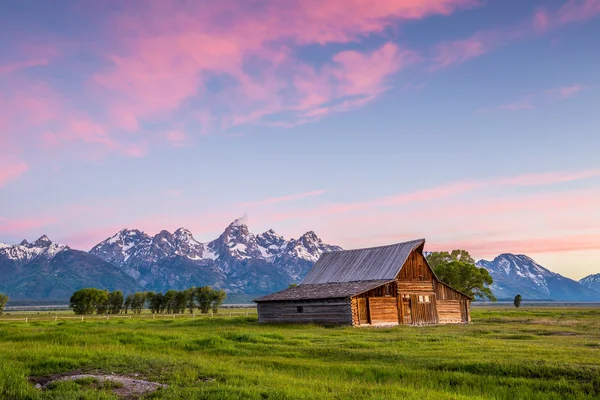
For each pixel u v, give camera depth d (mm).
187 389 16594
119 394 16406
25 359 22203
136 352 27281
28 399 15352
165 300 152125
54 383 17422
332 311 57438
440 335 39406
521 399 17516
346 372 22453
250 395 15969
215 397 15633
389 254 65500
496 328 48656
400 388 18234
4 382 16891
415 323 61281
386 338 36906
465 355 25594
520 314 87625
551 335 39875
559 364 21578
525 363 22125
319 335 40875
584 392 18031
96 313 144375
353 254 70875
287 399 15719
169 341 33312
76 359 22062
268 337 36656
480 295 98062
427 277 65062
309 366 23922
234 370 21031
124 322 66438
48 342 32219
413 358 25219
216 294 150500
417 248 65125
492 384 19500
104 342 32281
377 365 23906
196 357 25656
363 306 57000
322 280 68750
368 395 16844
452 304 66312
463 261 103438
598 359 23219
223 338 34938
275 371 22281
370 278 63000
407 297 61625
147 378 18906
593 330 44688
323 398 15953
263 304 65312
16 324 58594
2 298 140375
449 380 20469
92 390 16328
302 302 60719
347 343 32938
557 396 17594
